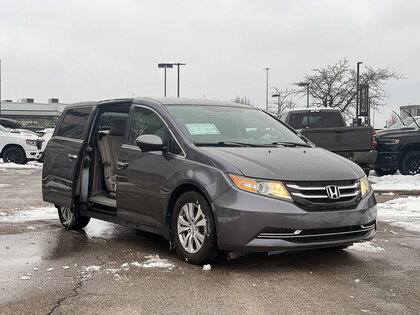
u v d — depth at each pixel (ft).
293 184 16.87
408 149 48.44
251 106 23.97
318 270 17.49
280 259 18.93
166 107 20.85
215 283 15.96
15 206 32.50
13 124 99.91
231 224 16.67
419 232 24.11
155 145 19.15
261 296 14.74
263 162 17.54
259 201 16.56
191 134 19.49
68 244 21.54
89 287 15.53
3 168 65.21
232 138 20.24
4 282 16.02
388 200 34.63
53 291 15.15
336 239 17.35
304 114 50.21
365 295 14.85
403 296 14.76
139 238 22.84
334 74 131.23
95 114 24.12
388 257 19.31
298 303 14.16
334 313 13.42
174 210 18.78
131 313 13.42
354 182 18.04
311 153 19.36
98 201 23.32
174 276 16.69
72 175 23.62
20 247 20.90
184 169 18.42
